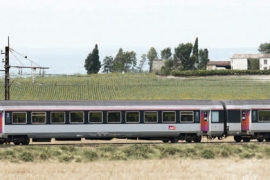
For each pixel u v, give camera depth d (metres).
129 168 98.06
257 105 132.00
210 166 101.56
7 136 122.62
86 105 125.25
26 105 123.06
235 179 87.94
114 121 125.88
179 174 91.88
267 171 96.50
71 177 87.69
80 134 124.75
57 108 123.88
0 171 93.94
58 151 113.88
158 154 116.19
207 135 130.38
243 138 135.62
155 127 127.25
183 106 128.75
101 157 113.00
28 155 110.38
